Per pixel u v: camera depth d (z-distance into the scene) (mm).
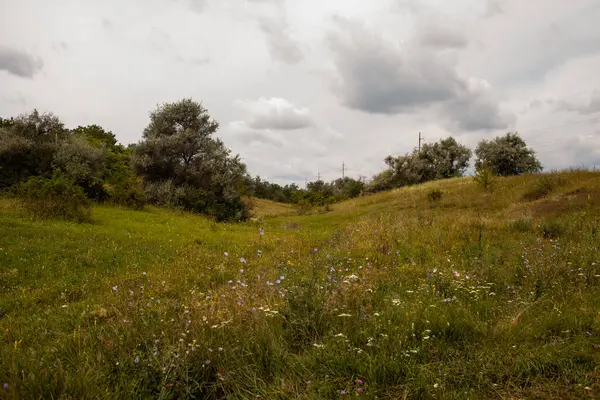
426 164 52375
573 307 4301
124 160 35750
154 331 3844
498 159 48625
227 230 19328
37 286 7844
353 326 3971
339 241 12508
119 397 2855
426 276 6445
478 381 2928
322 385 2945
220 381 3199
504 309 4496
